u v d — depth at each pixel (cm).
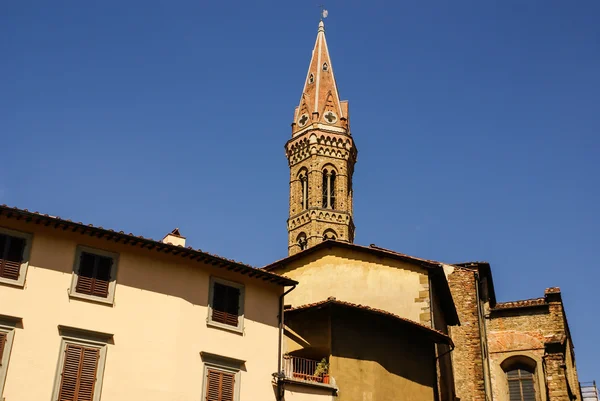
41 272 2706
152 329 2859
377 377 3331
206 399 2897
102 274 2838
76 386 2631
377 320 3472
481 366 4294
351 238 9394
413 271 3956
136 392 2736
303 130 9838
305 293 4131
